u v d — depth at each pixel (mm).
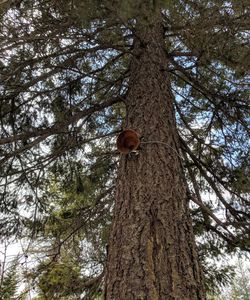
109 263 2377
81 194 5066
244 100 4250
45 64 3941
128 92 3969
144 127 3264
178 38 4668
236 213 3805
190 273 2234
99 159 5145
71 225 4547
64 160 4828
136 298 2047
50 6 3689
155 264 2207
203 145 4809
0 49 3436
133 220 2508
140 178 2793
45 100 4473
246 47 3684
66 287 3844
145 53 4160
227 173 4352
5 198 4375
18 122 4363
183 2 3734
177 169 3002
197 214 4352
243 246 3473
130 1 2580
